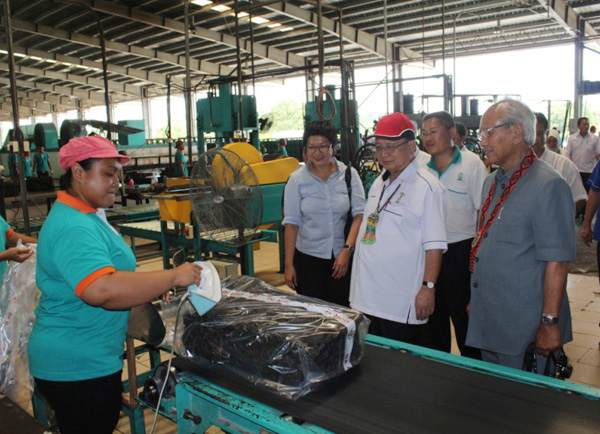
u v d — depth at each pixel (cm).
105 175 147
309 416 126
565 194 163
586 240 342
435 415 125
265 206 423
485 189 200
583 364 311
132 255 161
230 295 171
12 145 495
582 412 126
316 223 267
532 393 136
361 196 273
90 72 1933
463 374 149
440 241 188
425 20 1248
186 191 475
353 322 147
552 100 1120
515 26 1296
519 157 174
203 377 152
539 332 167
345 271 252
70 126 632
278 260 617
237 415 145
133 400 199
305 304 160
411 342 208
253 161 448
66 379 152
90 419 158
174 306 180
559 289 162
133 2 1152
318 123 260
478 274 183
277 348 135
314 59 1645
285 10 1128
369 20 1262
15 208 891
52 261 143
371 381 145
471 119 878
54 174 1243
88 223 144
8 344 196
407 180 196
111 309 137
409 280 194
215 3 1104
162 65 1797
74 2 691
